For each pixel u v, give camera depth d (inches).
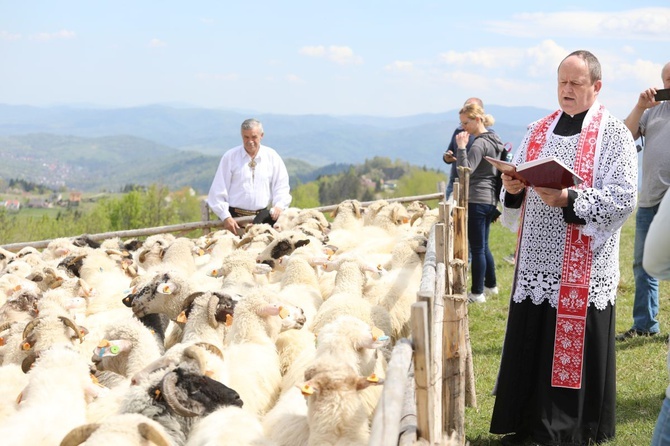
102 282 362.9
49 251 443.8
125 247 473.1
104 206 1998.0
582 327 226.7
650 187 342.3
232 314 266.7
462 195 331.3
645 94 309.9
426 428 157.2
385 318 296.2
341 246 441.4
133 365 245.4
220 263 412.5
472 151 415.5
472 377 293.9
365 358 220.5
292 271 350.0
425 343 151.8
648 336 362.9
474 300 455.5
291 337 271.1
